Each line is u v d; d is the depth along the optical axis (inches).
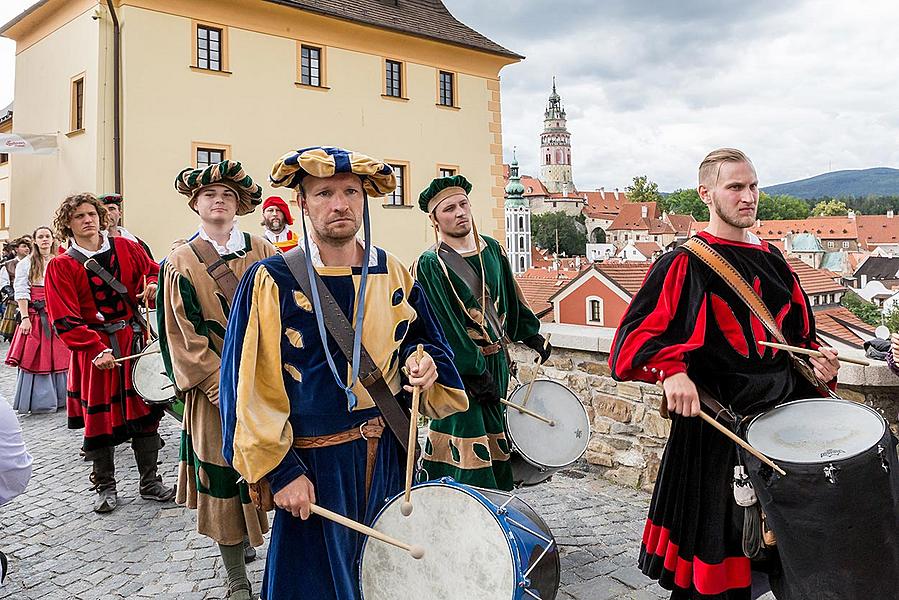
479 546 88.1
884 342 146.3
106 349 180.7
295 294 92.7
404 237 919.7
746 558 103.7
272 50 807.1
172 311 133.9
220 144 768.3
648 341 103.9
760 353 106.0
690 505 107.0
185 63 743.1
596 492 196.4
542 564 91.2
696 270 106.3
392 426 95.3
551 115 7273.6
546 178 7293.3
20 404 309.3
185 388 131.0
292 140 823.7
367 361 94.0
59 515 188.2
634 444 199.2
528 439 149.2
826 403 102.2
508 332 161.3
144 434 191.9
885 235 5492.1
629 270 1630.2
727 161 107.2
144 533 174.2
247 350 90.0
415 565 90.2
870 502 89.4
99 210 188.5
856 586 90.4
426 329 102.6
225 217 140.2
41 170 825.5
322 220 93.0
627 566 149.7
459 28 1000.2
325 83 852.6
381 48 900.0
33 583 150.3
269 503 89.5
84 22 740.7
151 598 141.9
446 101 970.7
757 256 109.4
